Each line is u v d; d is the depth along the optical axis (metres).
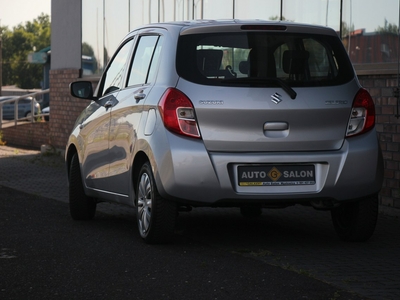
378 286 5.77
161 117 6.99
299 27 7.25
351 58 10.80
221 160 6.86
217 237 7.93
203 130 6.90
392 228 8.68
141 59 7.93
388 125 9.85
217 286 5.69
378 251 7.19
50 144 19.69
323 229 8.54
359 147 7.08
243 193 6.91
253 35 7.16
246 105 6.90
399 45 9.84
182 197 6.89
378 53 10.24
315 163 7.03
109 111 8.23
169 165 6.87
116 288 5.63
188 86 6.96
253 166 6.93
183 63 7.06
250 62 7.06
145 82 7.62
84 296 5.41
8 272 6.18
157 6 15.58
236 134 6.91
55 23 19.52
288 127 6.98
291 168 6.98
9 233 8.14
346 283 5.84
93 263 6.51
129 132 7.59
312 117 7.01
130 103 7.70
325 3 11.27
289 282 5.82
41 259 6.70
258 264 6.47
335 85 7.13
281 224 8.91
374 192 7.21
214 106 6.89
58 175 14.95
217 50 7.10
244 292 5.51
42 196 11.68
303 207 10.33
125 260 6.63
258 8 12.78
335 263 6.60
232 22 7.32
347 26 10.85
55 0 19.50
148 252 6.99
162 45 7.43
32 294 5.48
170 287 5.66
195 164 6.84
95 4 17.86
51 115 19.75
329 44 7.29
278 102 6.95
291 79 7.07
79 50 18.48
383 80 9.91
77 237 7.86
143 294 5.46
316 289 5.62
